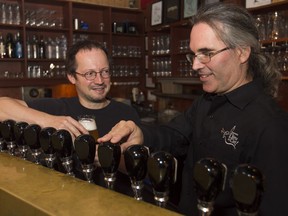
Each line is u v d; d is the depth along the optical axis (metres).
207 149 1.10
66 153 0.74
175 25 3.86
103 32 4.68
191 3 3.55
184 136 1.32
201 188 0.51
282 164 0.82
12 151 0.87
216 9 0.99
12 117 1.18
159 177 0.56
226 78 1.03
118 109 1.90
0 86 3.92
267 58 1.11
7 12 3.96
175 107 4.46
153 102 5.03
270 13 2.89
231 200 0.88
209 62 1.02
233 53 1.01
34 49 4.14
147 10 4.37
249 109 0.99
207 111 1.18
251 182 0.45
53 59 4.24
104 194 0.55
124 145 0.82
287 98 2.91
